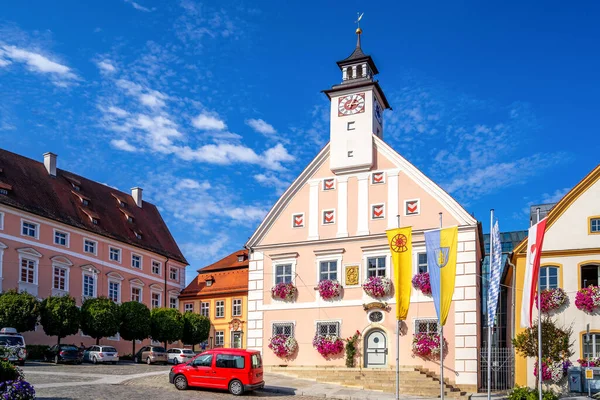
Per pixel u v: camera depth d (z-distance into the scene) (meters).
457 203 36.84
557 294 33.53
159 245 75.44
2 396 21.52
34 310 49.19
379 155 39.59
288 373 38.34
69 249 60.91
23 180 60.47
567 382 32.47
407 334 36.47
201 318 65.62
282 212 41.38
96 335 54.62
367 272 38.38
